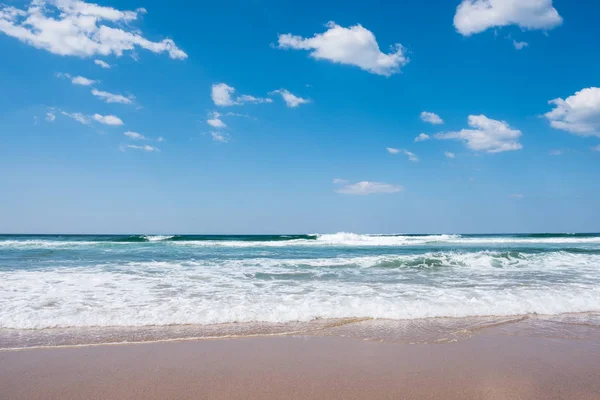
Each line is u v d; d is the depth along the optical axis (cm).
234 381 376
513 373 402
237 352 461
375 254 1875
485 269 1257
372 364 425
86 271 1155
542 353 467
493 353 466
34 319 579
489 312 664
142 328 552
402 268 1283
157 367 411
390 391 356
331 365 421
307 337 523
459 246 2667
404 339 518
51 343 486
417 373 400
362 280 1011
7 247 2345
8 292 794
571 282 981
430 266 1325
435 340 516
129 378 381
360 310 652
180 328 555
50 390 353
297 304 692
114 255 1752
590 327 588
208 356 446
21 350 459
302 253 1953
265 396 343
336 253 1956
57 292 800
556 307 696
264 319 604
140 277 1034
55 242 2825
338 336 529
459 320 618
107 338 508
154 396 343
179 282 956
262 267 1294
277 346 485
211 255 1794
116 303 696
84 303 693
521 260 1466
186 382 372
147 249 2197
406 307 672
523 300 740
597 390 363
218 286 900
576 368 419
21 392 348
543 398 345
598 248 2284
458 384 373
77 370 400
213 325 573
